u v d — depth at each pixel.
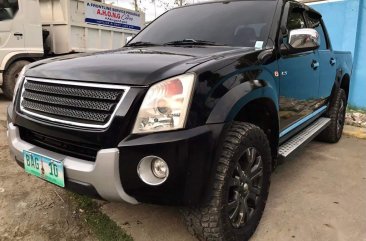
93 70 2.15
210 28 3.22
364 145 4.92
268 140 2.74
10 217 2.76
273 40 2.89
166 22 3.61
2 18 7.14
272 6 3.21
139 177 1.94
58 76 2.24
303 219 2.81
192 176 1.95
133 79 2.00
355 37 6.86
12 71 7.37
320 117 4.61
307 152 4.53
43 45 8.48
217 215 2.13
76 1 8.36
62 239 2.50
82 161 2.09
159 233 2.58
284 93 2.94
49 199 3.04
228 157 2.13
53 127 2.17
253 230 2.53
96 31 9.14
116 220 2.75
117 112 1.96
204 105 2.00
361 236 2.60
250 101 2.34
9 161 3.82
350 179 3.65
